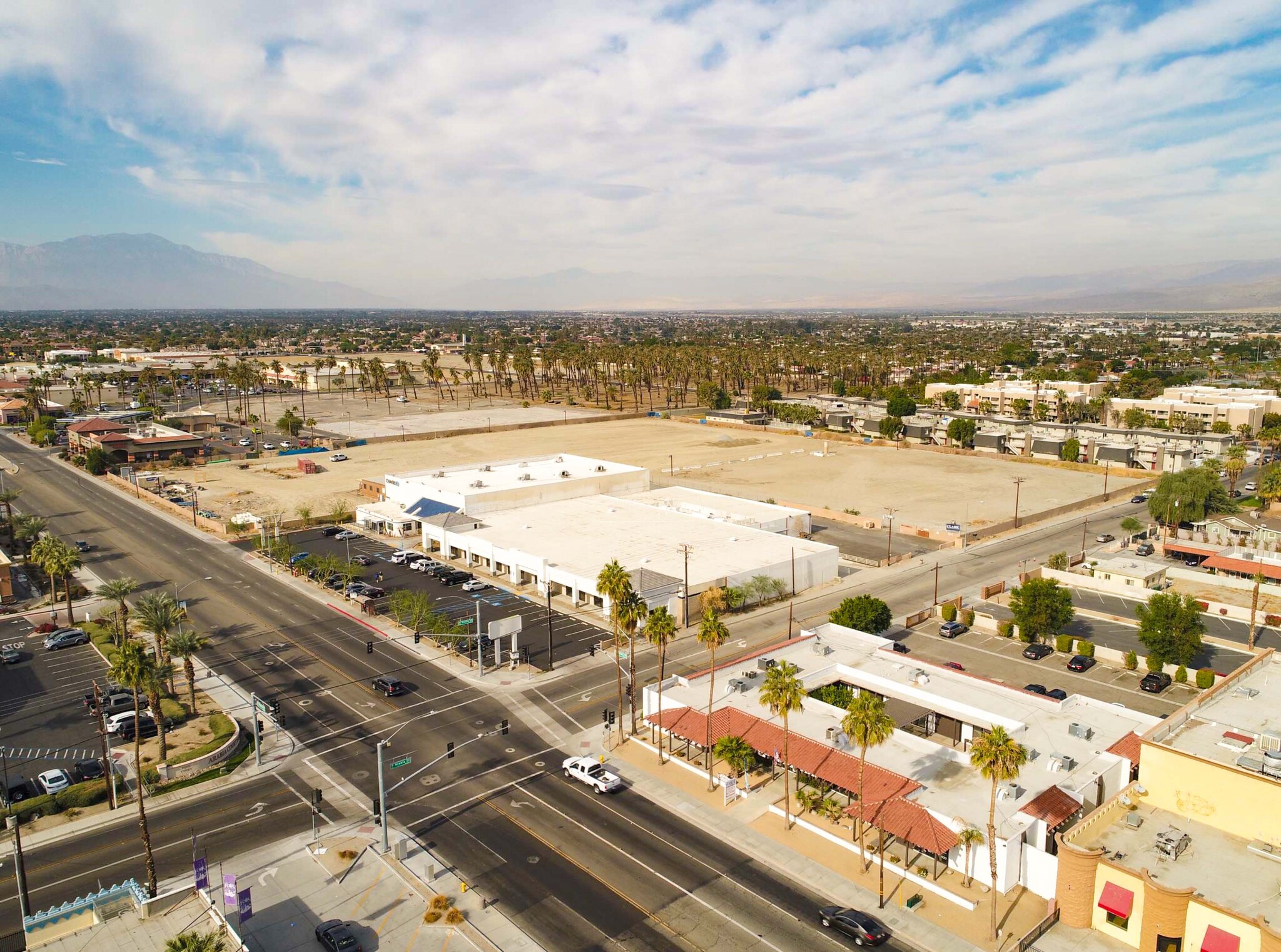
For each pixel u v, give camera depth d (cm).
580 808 5959
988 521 14638
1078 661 8575
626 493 15638
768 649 7950
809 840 5559
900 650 8938
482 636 9275
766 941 4578
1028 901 4922
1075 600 10750
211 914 4712
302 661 8644
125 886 4775
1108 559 11644
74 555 9556
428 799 6078
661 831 5675
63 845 5544
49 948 4403
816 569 11394
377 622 9788
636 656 8744
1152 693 7969
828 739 6088
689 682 7400
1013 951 4428
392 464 19762
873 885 5069
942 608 10100
